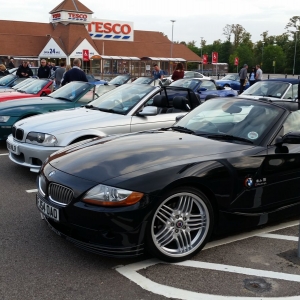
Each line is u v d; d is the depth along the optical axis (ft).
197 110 16.89
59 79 43.78
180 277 10.96
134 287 10.43
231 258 12.12
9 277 10.83
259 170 12.90
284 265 11.78
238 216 12.63
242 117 14.85
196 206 11.94
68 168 12.03
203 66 186.50
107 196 10.69
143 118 21.22
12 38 151.33
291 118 14.42
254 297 10.09
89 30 172.86
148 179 10.96
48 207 11.72
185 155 12.23
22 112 25.57
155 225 11.26
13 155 20.67
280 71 315.78
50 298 9.89
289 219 15.51
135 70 150.82
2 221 14.80
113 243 10.75
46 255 12.12
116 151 12.71
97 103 23.50
